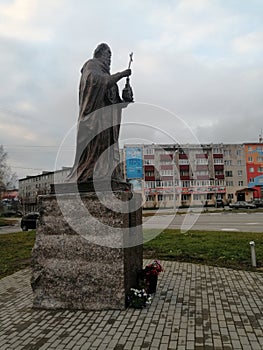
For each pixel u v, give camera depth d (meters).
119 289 4.89
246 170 50.41
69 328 4.31
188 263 8.45
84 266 5.05
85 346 3.80
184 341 3.86
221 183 49.12
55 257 5.19
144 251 10.36
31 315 4.84
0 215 42.84
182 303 5.18
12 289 6.50
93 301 4.95
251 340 3.85
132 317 4.59
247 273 7.11
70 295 5.04
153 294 5.64
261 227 16.94
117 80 5.78
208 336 3.98
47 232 5.30
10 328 4.39
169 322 4.41
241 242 10.70
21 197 49.06
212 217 25.00
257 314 4.66
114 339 3.95
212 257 8.88
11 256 10.78
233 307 4.96
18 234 17.75
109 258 4.98
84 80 5.83
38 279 5.20
